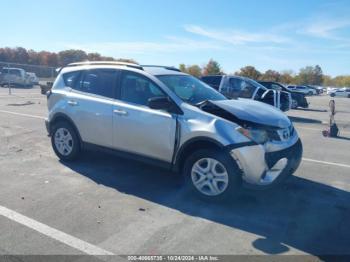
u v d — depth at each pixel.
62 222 3.69
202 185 4.36
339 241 3.48
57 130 5.93
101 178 5.15
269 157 4.11
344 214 4.14
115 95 5.17
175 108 4.50
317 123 12.97
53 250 3.15
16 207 4.03
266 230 3.67
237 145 4.03
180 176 5.29
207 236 3.49
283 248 3.31
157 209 4.11
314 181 5.37
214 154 4.18
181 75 5.32
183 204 4.27
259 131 4.10
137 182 5.02
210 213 4.04
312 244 3.41
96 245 3.25
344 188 5.09
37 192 4.52
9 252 3.09
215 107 4.43
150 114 4.66
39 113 11.98
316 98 41.81
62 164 5.79
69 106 5.63
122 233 3.49
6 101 16.14
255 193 4.71
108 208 4.08
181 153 4.45
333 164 6.46
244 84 13.50
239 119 4.20
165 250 3.21
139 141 4.82
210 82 13.92
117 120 4.99
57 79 6.05
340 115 17.16
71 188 4.71
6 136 7.95
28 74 30.30
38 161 5.95
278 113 4.75
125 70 5.16
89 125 5.39
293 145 4.46
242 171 4.10
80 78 5.71
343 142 8.77
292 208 4.27
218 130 4.12
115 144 5.13
